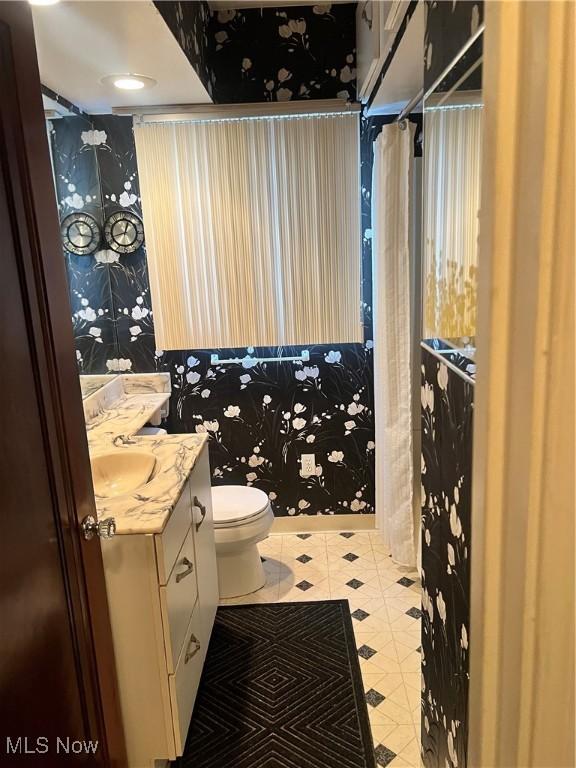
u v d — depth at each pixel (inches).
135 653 63.4
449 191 43.8
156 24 68.4
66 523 48.4
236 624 95.6
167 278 114.5
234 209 111.5
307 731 73.5
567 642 22.4
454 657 47.7
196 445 85.0
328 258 113.5
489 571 23.5
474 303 37.4
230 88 110.8
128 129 111.8
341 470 125.7
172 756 66.4
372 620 95.4
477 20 35.3
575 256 19.6
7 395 39.7
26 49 44.2
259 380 122.0
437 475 52.4
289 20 108.9
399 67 79.4
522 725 23.7
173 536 66.3
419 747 70.5
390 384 103.8
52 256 47.7
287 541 123.7
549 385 20.6
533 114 19.7
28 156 43.9
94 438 89.4
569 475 21.0
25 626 40.4
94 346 111.0
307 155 109.5
